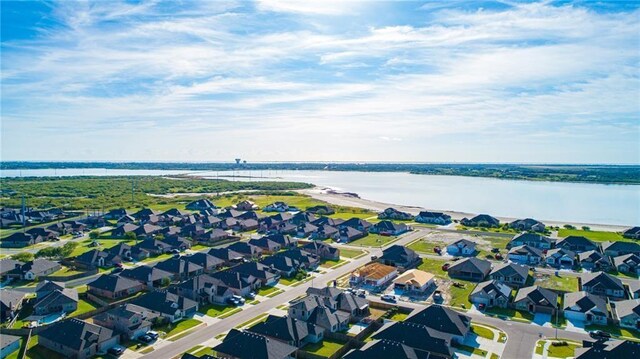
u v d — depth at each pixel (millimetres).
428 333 78375
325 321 86438
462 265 124312
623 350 68500
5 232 186000
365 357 71062
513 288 114188
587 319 93062
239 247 147375
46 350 77562
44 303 93500
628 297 108125
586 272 131375
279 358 71938
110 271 125750
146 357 75125
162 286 111312
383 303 100000
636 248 150250
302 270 125812
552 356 76750
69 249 142375
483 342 82375
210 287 102812
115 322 83938
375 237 180375
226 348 73875
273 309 98375
